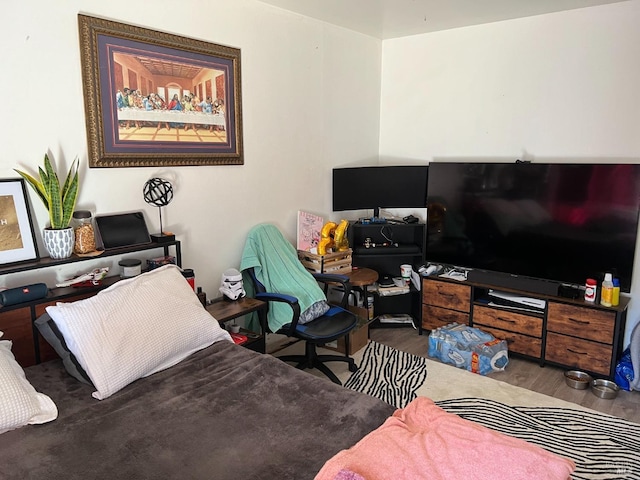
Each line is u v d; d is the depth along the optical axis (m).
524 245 3.42
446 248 3.79
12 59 2.08
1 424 1.56
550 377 3.15
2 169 2.10
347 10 3.34
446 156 4.06
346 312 3.17
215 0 2.86
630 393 2.95
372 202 4.02
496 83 3.71
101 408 1.74
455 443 1.44
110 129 2.46
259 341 2.80
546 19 3.41
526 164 3.32
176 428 1.61
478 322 3.52
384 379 3.12
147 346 1.98
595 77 3.28
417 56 4.09
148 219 2.69
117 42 2.43
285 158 3.49
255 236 3.22
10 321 2.01
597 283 3.17
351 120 4.06
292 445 1.52
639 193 2.95
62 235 2.17
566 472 1.33
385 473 1.30
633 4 3.07
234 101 3.04
